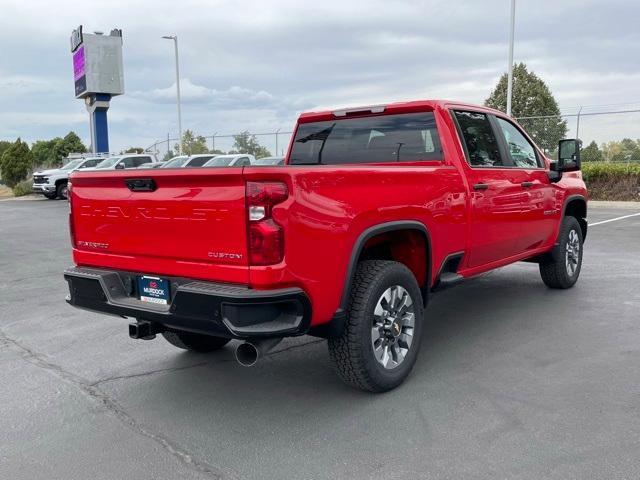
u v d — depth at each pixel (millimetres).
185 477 3102
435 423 3588
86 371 4773
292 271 3355
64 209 24062
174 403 4078
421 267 4496
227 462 3238
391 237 4359
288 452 3318
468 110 5258
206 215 3441
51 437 3611
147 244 3785
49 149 76125
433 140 4930
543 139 25172
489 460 3131
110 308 3920
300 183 3379
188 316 3471
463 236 4816
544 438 3340
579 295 6633
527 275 7852
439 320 5793
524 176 5695
